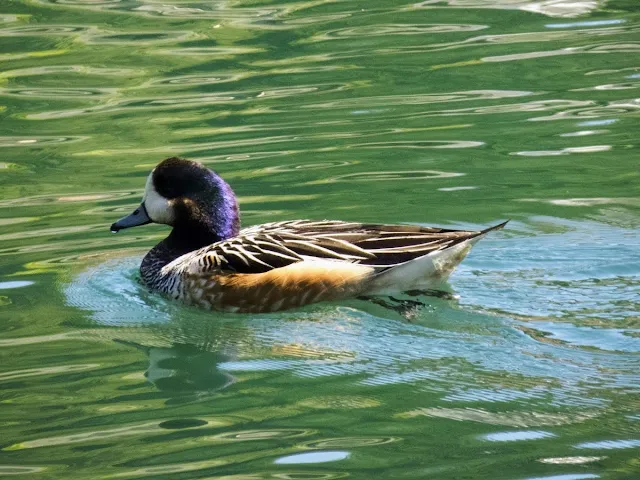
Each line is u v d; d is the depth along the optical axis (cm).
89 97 1850
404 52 1989
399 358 1028
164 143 1627
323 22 2180
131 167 1547
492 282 1178
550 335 1055
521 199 1398
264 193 1438
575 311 1104
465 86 1816
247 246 1198
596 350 1020
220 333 1116
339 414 908
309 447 848
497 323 1085
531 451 831
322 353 1051
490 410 907
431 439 856
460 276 1195
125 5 2334
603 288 1154
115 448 856
